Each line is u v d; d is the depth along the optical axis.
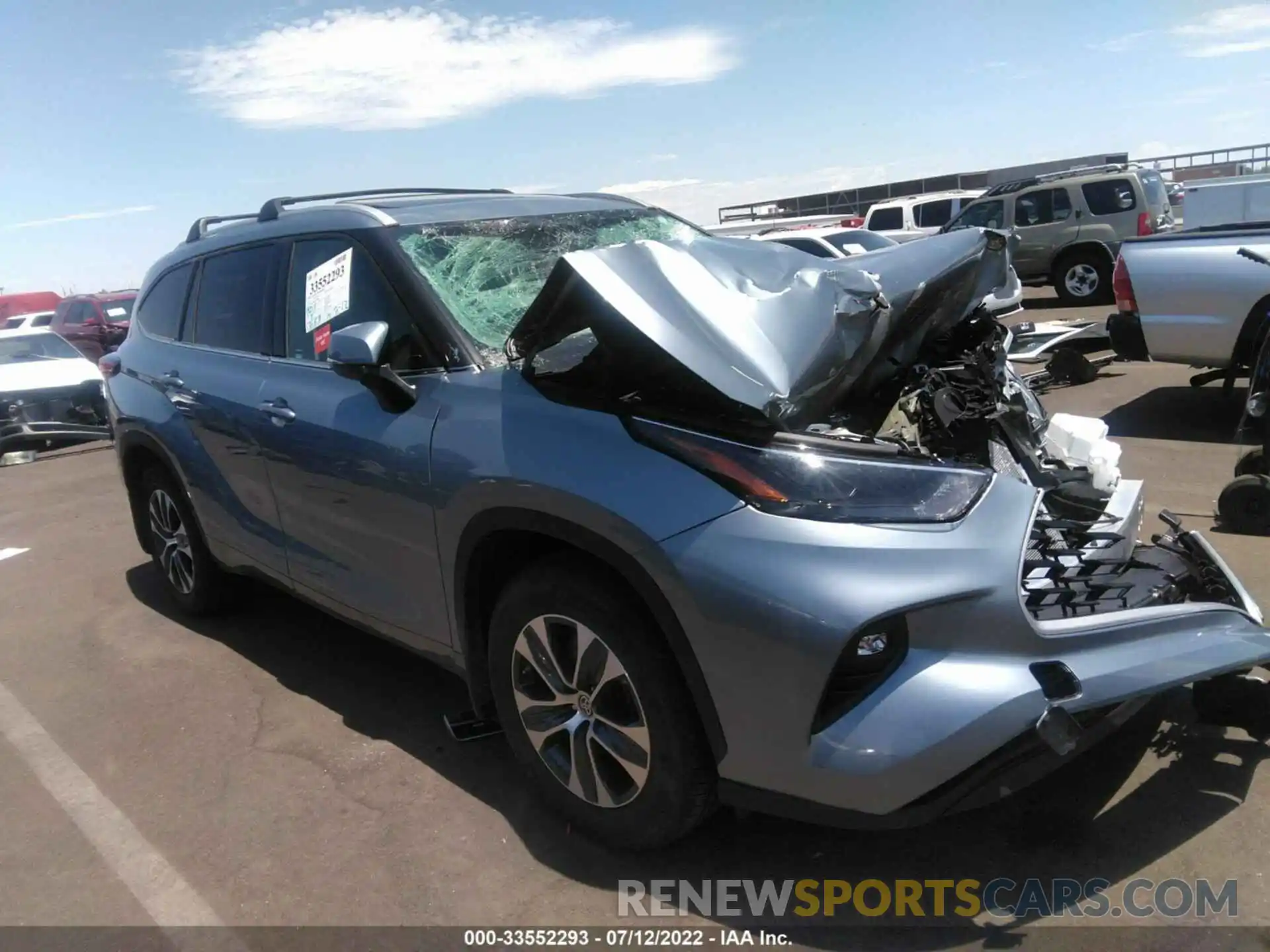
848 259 3.57
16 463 10.65
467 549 3.04
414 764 3.56
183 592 5.14
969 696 2.32
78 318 18.92
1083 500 3.52
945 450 3.48
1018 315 15.20
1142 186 15.41
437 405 3.16
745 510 2.46
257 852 3.11
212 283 4.57
